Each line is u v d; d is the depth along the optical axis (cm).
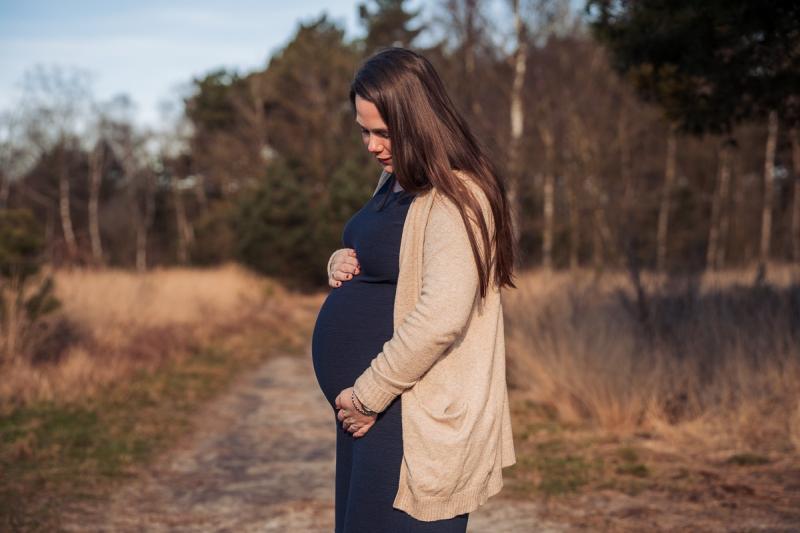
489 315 158
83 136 3734
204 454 495
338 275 172
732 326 579
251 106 3828
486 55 1842
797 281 631
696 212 2580
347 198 2561
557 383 587
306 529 344
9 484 398
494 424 155
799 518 316
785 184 2428
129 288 1089
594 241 1797
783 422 472
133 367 771
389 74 154
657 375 540
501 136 1717
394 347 145
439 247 146
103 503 379
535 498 371
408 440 149
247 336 1233
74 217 3922
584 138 1883
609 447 462
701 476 388
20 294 700
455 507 149
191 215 4106
